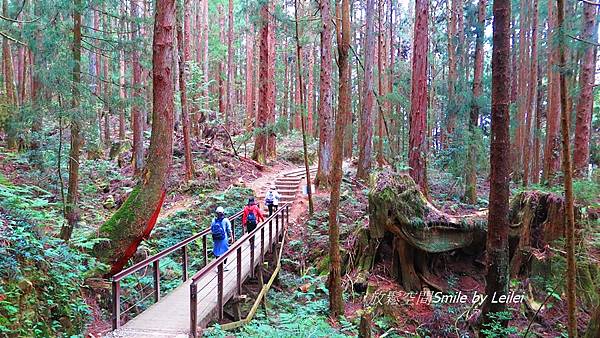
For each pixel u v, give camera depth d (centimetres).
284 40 3484
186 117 1825
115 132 2820
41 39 952
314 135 3391
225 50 3391
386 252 1042
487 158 1525
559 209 935
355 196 1598
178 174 1880
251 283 993
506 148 638
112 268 817
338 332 738
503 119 632
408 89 2558
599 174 1134
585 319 830
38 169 1298
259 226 975
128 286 875
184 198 1702
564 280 845
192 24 3522
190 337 592
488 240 672
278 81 3628
